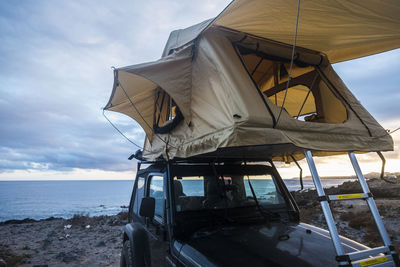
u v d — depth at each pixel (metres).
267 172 3.33
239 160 3.31
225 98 2.30
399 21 2.56
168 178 2.77
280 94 4.29
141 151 4.81
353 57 3.59
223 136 2.13
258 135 2.07
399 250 5.99
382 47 3.25
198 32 2.90
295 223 2.83
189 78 2.94
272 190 3.18
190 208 2.62
